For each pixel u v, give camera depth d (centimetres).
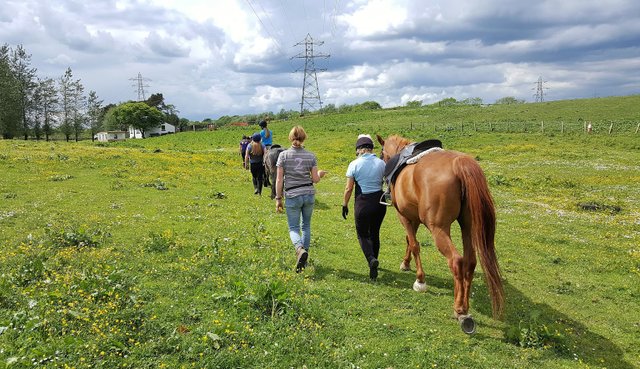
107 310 534
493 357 504
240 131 6612
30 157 2077
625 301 712
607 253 968
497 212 1382
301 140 753
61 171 1872
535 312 607
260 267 748
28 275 642
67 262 726
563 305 684
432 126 5153
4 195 1347
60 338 475
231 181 1938
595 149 2925
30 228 966
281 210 767
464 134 3919
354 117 7481
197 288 636
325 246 923
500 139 3512
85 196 1396
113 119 11056
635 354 541
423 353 500
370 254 717
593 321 633
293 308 573
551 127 4297
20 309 531
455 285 551
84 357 440
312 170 759
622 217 1316
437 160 579
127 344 480
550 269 860
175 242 851
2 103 6488
